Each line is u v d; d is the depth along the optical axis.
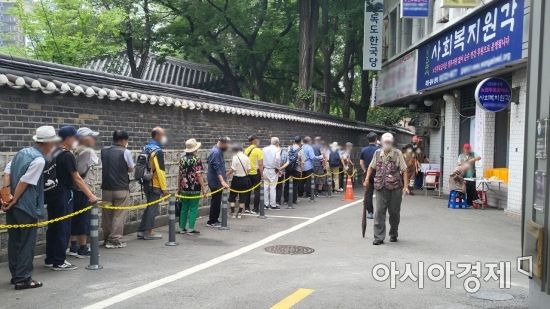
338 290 6.45
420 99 21.09
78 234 7.97
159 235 9.71
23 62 7.50
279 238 9.84
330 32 26.17
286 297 6.12
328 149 19.78
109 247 8.75
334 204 15.77
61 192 7.12
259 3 26.56
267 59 28.27
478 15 13.03
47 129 6.68
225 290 6.39
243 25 26.19
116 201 8.77
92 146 8.14
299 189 17.39
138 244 9.13
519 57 10.91
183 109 11.91
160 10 25.44
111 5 21.47
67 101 8.44
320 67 31.14
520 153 12.72
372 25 21.75
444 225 11.57
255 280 6.84
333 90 32.34
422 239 9.88
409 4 16.83
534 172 5.20
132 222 10.23
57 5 19.42
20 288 6.31
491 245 9.36
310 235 10.20
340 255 8.42
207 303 5.88
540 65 5.12
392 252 8.70
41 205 6.49
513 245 9.38
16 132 7.47
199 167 10.16
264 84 31.00
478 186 15.16
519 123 12.77
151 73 28.02
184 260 7.95
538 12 5.27
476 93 12.43
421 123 22.25
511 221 12.25
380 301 6.06
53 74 8.09
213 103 13.07
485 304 6.02
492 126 15.59
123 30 22.50
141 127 10.44
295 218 12.55
